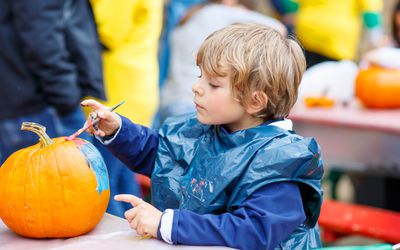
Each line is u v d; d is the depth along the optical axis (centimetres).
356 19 700
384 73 526
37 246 228
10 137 380
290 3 711
